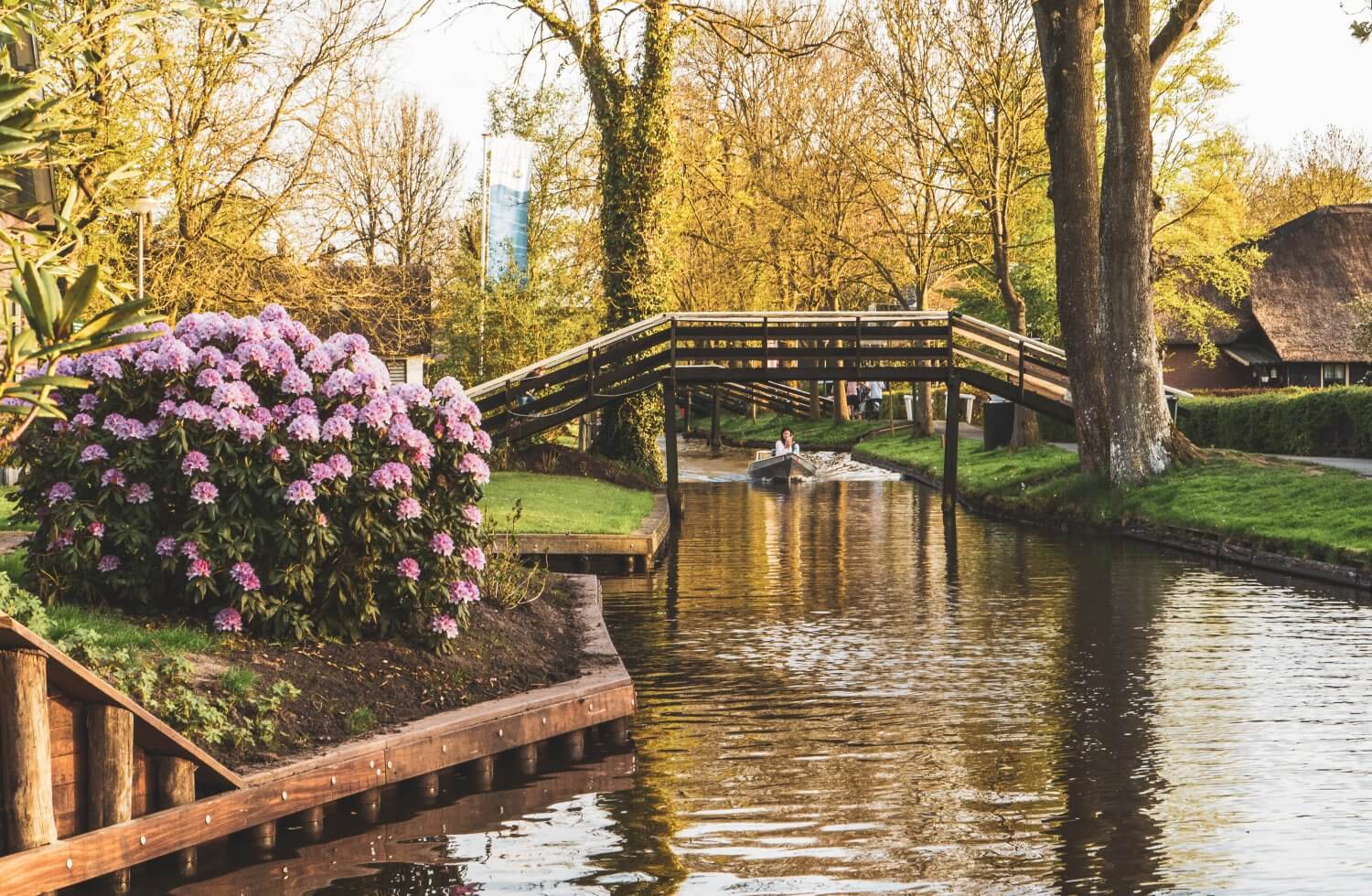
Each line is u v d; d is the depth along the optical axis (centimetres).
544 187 4088
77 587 884
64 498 881
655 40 3148
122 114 1738
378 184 4378
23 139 432
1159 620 1461
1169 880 668
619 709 957
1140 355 2477
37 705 605
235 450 876
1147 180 2434
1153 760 898
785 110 4541
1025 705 1060
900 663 1233
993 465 3359
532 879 671
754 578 1842
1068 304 2620
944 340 3033
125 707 645
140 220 1666
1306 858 699
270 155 2233
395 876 675
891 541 2305
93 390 898
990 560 2034
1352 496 2055
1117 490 2456
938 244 4225
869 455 4562
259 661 843
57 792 632
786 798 812
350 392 929
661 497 2886
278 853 709
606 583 1797
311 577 882
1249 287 5450
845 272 4788
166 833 659
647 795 820
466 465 962
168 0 593
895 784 844
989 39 3575
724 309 5044
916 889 655
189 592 866
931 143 3922
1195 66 3991
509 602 1137
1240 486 2280
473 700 899
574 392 2786
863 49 3806
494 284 3347
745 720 1017
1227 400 3597
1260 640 1334
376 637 930
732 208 4822
